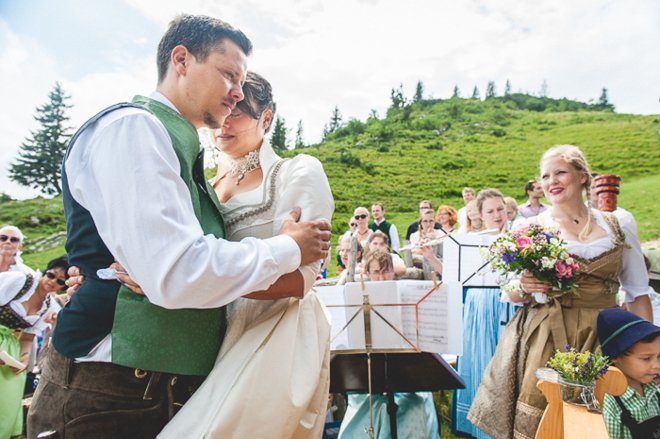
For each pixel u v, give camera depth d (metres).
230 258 1.13
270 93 1.72
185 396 1.35
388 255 3.31
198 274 1.07
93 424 1.22
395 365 2.47
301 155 1.60
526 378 2.36
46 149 34.62
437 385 2.46
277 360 1.33
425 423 2.67
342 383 2.53
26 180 34.34
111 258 1.26
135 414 1.25
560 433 1.69
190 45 1.33
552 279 2.35
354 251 4.36
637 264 2.55
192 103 1.36
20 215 28.70
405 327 2.36
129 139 1.12
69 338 1.24
